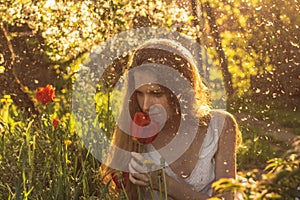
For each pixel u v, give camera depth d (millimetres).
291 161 2449
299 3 11102
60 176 4145
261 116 8094
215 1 10523
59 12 8164
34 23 8414
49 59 9766
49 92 5078
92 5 8047
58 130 5016
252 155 7727
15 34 9797
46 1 8164
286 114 9469
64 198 4320
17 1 8289
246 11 11188
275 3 11023
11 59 8750
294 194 2281
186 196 3453
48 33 8227
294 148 2471
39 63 10227
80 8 8023
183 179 3547
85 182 4262
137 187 3533
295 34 10734
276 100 8906
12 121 7480
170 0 8523
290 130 9062
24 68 10211
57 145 4637
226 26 11211
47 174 4465
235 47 10867
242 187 2340
